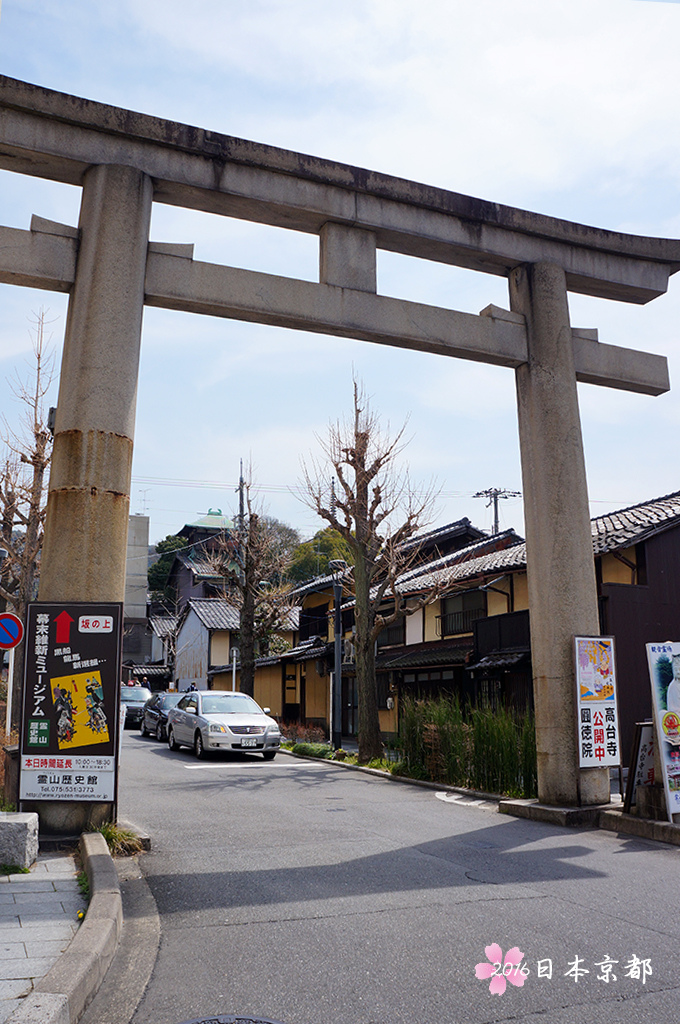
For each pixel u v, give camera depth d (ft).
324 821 30.25
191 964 14.44
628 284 35.81
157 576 178.29
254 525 82.94
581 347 34.45
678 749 27.37
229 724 57.26
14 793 23.93
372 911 17.75
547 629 31.91
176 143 26.91
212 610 127.65
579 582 32.12
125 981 13.66
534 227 33.47
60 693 23.50
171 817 31.04
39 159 25.91
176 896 19.06
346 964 14.40
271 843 25.71
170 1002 12.76
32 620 23.70
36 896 17.21
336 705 60.59
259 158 28.14
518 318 33.32
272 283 28.09
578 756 30.63
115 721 23.56
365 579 56.18
